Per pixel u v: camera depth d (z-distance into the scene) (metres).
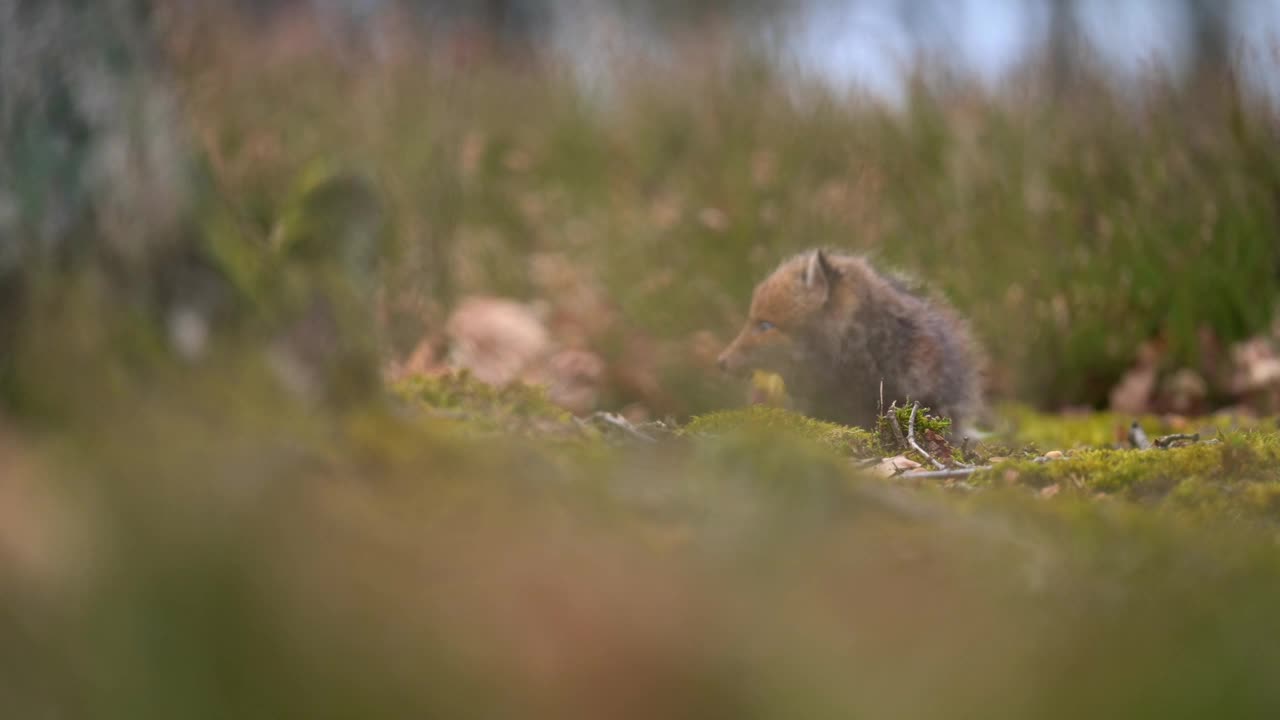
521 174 24.50
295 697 4.70
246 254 7.29
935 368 12.95
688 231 20.58
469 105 24.61
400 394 8.66
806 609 5.60
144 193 6.94
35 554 5.20
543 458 6.91
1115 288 18.33
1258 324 17.69
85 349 6.75
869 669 5.18
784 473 6.71
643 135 25.27
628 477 6.96
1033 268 18.34
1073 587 5.93
